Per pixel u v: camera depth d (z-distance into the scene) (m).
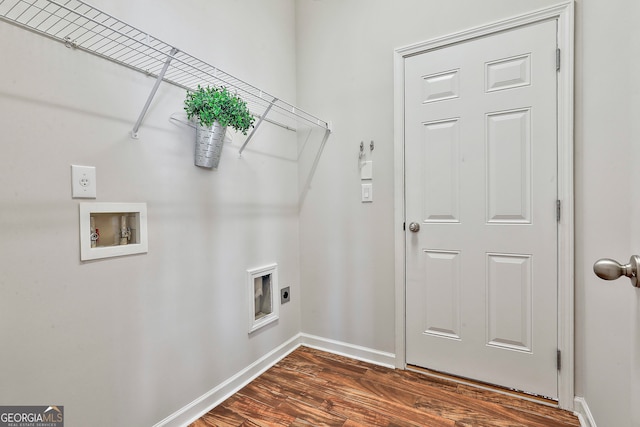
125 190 1.17
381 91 1.87
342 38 1.99
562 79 1.41
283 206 2.05
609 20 1.09
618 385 1.01
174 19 1.35
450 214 1.69
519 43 1.50
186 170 1.42
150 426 1.27
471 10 1.61
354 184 1.97
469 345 1.66
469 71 1.62
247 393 1.62
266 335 1.90
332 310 2.08
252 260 1.80
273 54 1.96
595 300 1.23
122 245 1.17
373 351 1.94
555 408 1.45
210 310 1.53
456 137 1.66
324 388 1.65
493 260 1.59
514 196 1.53
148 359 1.26
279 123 2.02
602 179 1.15
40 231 0.96
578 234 1.40
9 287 0.90
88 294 1.07
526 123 1.50
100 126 1.10
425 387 1.64
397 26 1.81
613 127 1.06
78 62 1.04
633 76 0.74
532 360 1.51
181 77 1.38
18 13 0.91
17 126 0.91
